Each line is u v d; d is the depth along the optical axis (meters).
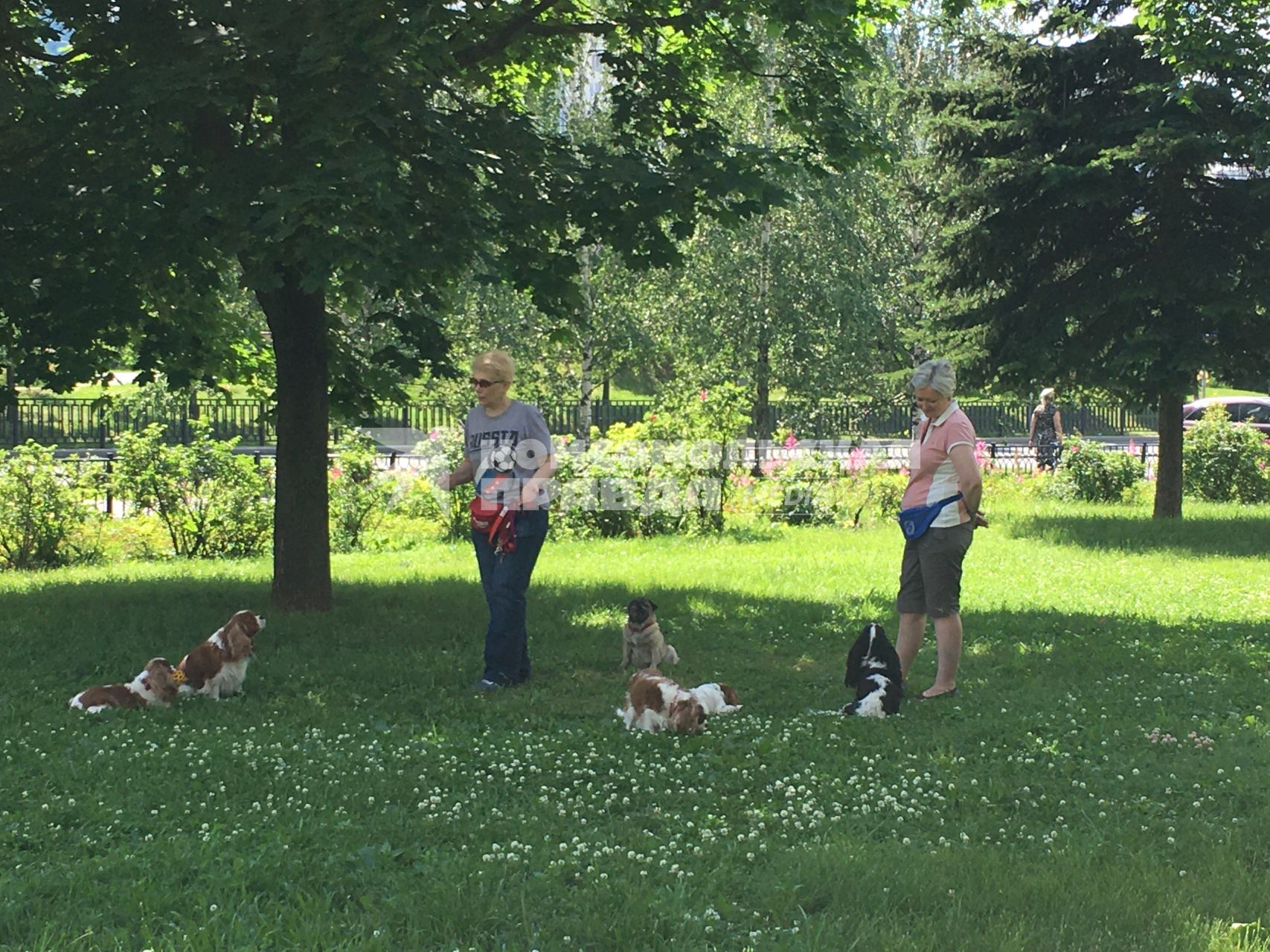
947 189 19.14
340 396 11.27
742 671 7.71
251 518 15.67
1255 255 17.00
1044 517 17.92
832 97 10.84
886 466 18.23
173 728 6.02
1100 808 4.89
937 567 6.91
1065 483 21.34
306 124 8.18
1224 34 15.73
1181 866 4.20
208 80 7.89
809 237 33.31
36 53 9.46
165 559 15.16
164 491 15.35
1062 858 4.24
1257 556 14.01
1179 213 17.45
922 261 20.03
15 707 6.43
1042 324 18.19
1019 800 4.98
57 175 8.66
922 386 6.93
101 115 8.47
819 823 4.63
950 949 3.43
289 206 7.40
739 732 6.03
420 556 14.62
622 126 10.48
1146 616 9.94
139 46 8.58
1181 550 14.46
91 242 9.23
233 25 8.43
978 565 13.20
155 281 9.91
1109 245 18.20
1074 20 18.38
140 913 3.63
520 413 7.10
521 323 32.69
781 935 3.53
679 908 3.71
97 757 5.35
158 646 8.30
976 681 7.35
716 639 8.74
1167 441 18.33
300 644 8.35
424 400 31.36
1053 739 5.96
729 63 11.23
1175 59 16.02
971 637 8.90
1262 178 17.08
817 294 32.97
